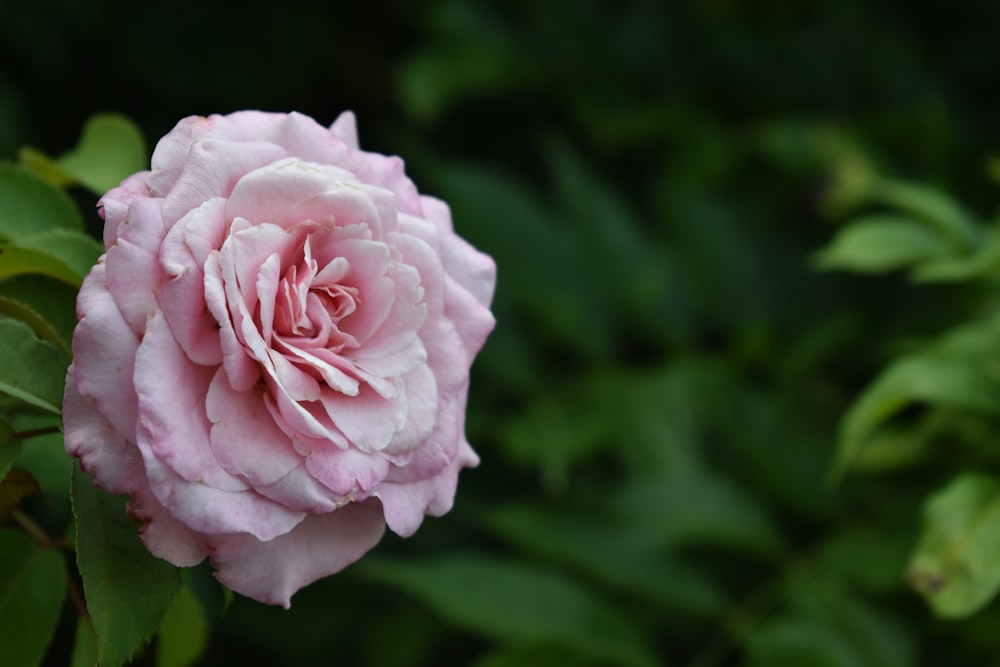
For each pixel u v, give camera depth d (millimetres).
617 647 659
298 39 1188
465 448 500
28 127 1065
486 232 858
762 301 909
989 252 644
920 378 627
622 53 1049
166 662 518
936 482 698
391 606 833
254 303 468
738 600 734
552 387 856
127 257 458
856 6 1080
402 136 1157
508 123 1171
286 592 466
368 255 481
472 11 1034
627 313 871
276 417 464
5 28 1014
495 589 670
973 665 667
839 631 666
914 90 1054
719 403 788
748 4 1127
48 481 516
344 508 479
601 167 1115
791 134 924
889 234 684
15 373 477
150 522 458
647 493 732
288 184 473
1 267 494
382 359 482
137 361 452
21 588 512
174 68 1123
